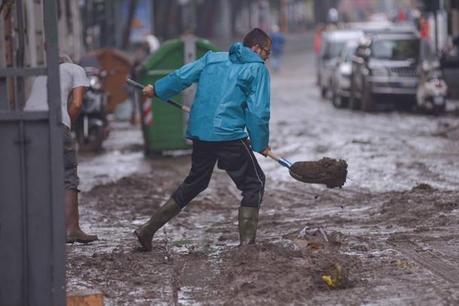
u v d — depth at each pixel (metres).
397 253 19.56
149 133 42.22
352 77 67.62
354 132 50.06
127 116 61.97
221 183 32.31
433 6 67.75
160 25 128.00
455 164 34.91
